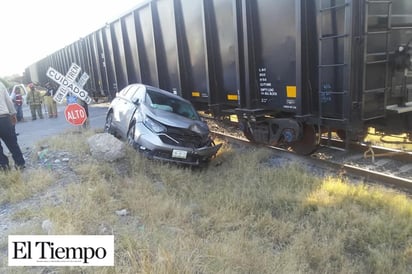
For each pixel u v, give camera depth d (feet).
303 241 14.69
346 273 12.84
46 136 37.14
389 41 20.18
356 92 19.49
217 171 25.11
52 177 20.92
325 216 16.99
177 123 25.70
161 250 12.41
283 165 24.13
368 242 15.02
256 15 25.03
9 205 17.79
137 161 24.14
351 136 21.09
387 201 17.65
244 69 26.48
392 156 24.47
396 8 20.47
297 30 21.45
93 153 24.94
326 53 20.53
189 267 11.63
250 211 17.84
